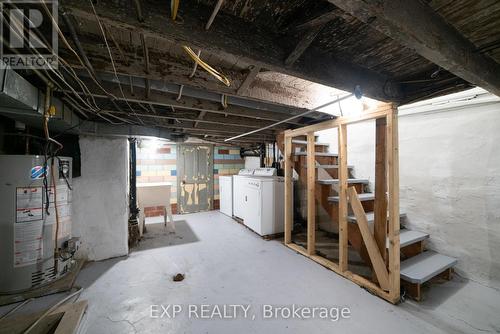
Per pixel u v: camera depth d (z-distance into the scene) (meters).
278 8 1.00
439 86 1.64
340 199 2.29
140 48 1.27
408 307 1.76
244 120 2.81
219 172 5.68
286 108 2.27
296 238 3.43
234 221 4.47
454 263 2.10
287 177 3.15
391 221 1.82
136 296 1.92
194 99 2.01
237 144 5.51
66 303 1.81
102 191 2.67
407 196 2.54
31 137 2.17
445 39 1.04
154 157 4.96
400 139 2.58
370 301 1.85
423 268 1.96
